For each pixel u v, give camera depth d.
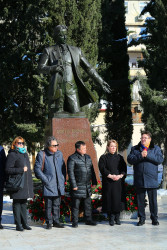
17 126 16.16
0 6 17.52
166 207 9.27
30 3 16.83
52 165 6.48
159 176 20.20
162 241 5.11
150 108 13.56
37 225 6.97
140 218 6.56
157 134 13.52
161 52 13.79
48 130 8.67
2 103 17.36
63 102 8.65
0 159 6.64
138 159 6.46
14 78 17.00
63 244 5.07
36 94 16.67
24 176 6.32
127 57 19.36
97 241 5.21
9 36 17.38
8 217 8.27
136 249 4.64
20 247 4.93
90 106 15.28
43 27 16.77
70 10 13.91
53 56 8.79
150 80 14.10
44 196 6.41
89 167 6.61
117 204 6.53
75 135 8.35
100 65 17.14
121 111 18.89
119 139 18.59
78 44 14.19
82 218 7.13
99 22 15.02
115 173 6.63
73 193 6.50
